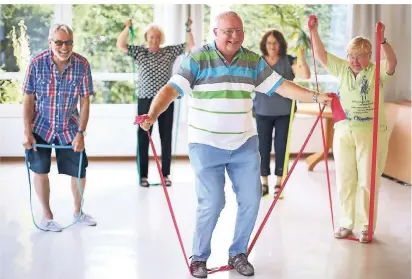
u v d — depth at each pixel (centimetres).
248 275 359
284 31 685
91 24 669
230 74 331
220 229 446
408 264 381
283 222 464
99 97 680
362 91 404
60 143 428
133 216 473
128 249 401
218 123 334
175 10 662
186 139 685
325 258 390
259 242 418
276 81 347
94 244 410
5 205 498
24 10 661
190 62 331
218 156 338
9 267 367
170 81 333
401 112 595
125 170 632
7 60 665
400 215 485
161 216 474
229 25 324
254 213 350
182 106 675
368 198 416
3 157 668
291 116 511
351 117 410
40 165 427
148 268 370
